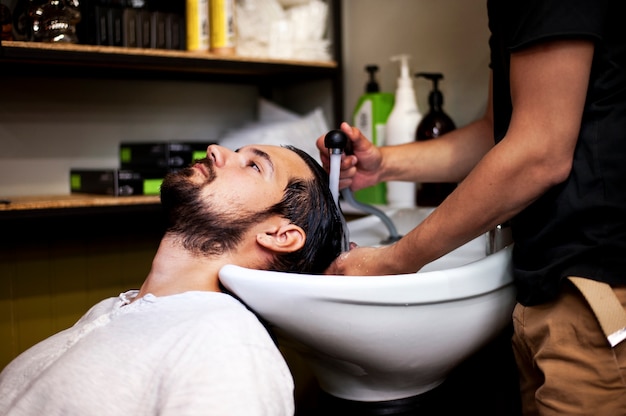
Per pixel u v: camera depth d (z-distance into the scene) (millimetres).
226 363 899
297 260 1143
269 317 1054
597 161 1002
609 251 1006
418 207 1835
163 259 1116
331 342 1060
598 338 1018
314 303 1002
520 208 1034
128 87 2145
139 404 910
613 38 990
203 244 1095
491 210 1030
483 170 1021
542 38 950
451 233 1062
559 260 1034
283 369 960
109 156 2125
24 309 1906
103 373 936
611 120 996
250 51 2051
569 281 1037
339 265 1195
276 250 1113
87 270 2006
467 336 1112
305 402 1973
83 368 950
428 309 1036
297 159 1187
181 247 1104
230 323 959
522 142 989
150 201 1828
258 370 918
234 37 1913
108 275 2045
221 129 2346
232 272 1045
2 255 1868
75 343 1020
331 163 1225
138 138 2176
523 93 995
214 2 1899
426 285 1021
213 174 1116
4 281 1874
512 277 1146
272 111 2246
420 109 2023
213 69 1886
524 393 1205
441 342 1087
